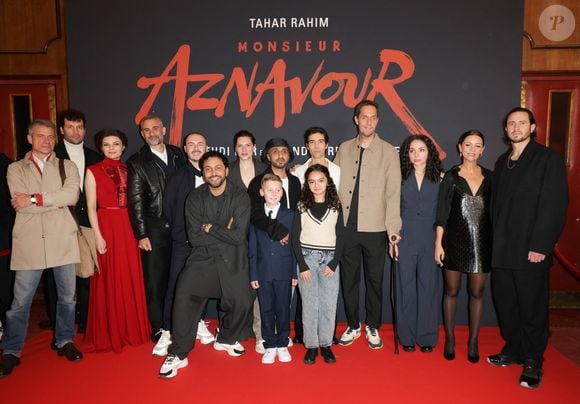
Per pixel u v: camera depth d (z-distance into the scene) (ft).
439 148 12.03
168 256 10.66
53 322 10.68
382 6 11.81
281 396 8.09
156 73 12.09
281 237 9.04
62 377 8.90
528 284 8.50
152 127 10.26
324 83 12.02
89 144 12.23
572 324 12.32
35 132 8.91
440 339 10.86
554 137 13.53
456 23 11.74
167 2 11.95
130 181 10.12
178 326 8.98
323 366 9.30
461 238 9.11
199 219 9.21
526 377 8.43
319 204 9.24
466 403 7.85
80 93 12.13
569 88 13.32
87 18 11.98
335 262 9.24
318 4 11.88
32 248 8.98
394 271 10.12
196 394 8.18
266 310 9.39
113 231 10.07
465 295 12.11
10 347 9.25
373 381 8.66
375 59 11.93
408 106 11.98
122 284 10.17
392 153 10.01
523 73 13.32
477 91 11.84
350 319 10.62
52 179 9.14
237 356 9.80
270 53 12.03
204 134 12.23
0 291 11.19
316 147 9.98
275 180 9.04
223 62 12.06
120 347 10.07
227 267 9.11
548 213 8.18
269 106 12.14
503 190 8.73
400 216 9.93
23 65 13.38
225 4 11.95
